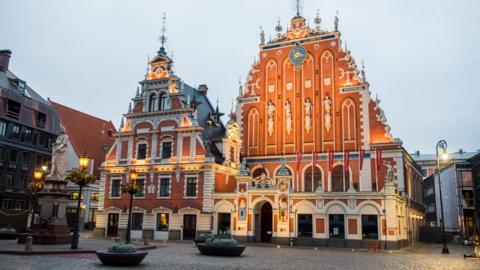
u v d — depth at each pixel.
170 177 48.41
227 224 45.22
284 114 52.03
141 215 49.19
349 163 47.16
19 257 24.41
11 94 61.81
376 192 39.47
